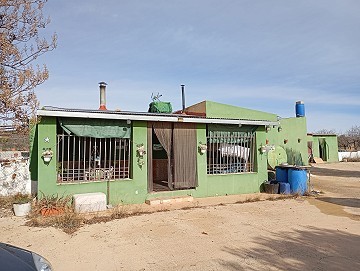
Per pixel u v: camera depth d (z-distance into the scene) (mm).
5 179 10312
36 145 9562
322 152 31891
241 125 11711
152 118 9594
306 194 11227
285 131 18984
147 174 9797
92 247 5621
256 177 11875
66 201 8344
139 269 4688
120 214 7891
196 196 10555
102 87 12320
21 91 8891
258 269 4578
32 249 5500
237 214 8102
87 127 8953
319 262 4812
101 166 9641
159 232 6516
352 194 11727
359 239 6012
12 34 9328
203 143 10852
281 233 6445
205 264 4824
